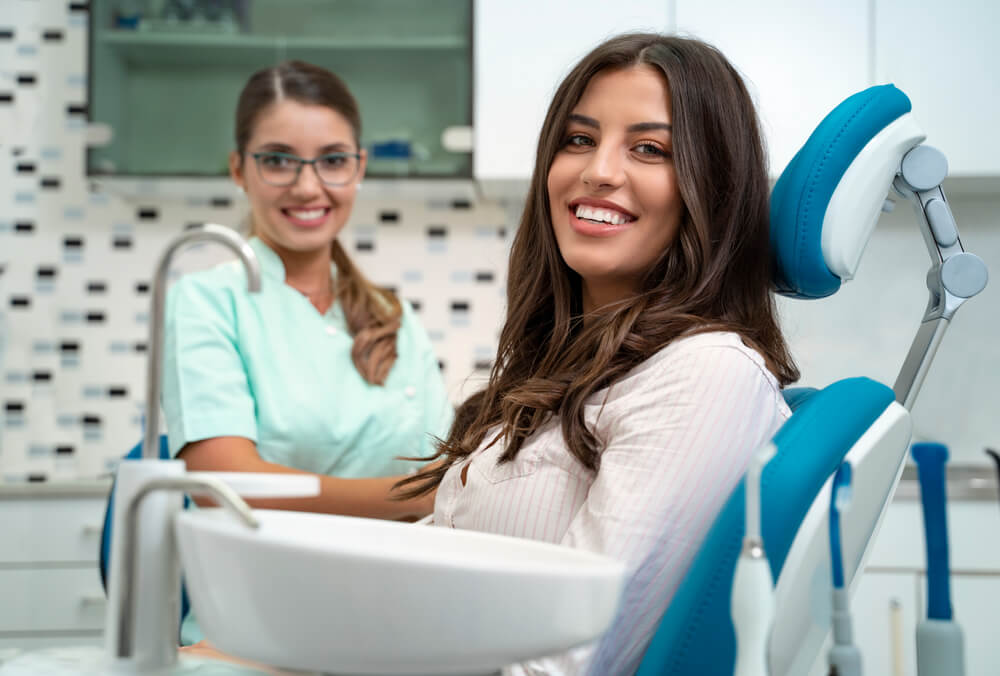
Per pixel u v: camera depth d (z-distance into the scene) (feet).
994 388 9.27
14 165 9.73
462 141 8.63
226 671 2.21
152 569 2.14
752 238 3.55
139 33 8.79
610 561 2.11
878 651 7.33
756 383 3.08
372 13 8.77
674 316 3.36
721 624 2.59
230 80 8.87
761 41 8.34
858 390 2.99
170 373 5.24
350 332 5.77
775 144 8.30
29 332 9.60
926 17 8.25
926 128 8.23
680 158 3.44
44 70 9.78
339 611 1.88
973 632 7.36
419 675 2.00
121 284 9.64
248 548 1.91
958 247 3.48
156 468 2.16
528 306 4.10
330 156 5.57
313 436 5.39
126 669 2.11
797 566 2.65
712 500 2.95
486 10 8.63
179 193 9.46
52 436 9.52
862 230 3.42
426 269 9.68
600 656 2.84
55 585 7.75
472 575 1.85
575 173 3.62
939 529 2.38
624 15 8.47
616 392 3.27
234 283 5.47
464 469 3.78
